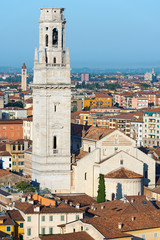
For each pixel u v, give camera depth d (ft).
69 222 544.62
